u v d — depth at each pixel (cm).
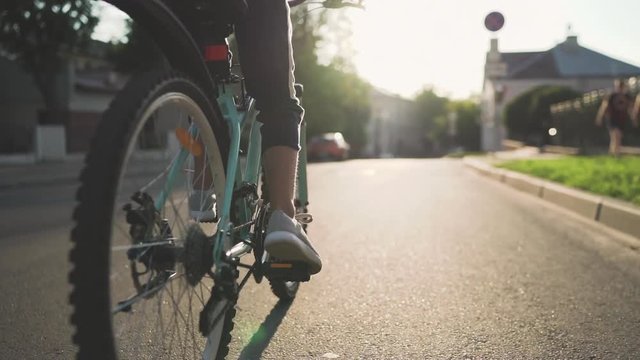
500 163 1684
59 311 366
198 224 208
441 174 1653
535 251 536
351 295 391
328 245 566
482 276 443
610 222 675
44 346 305
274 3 223
